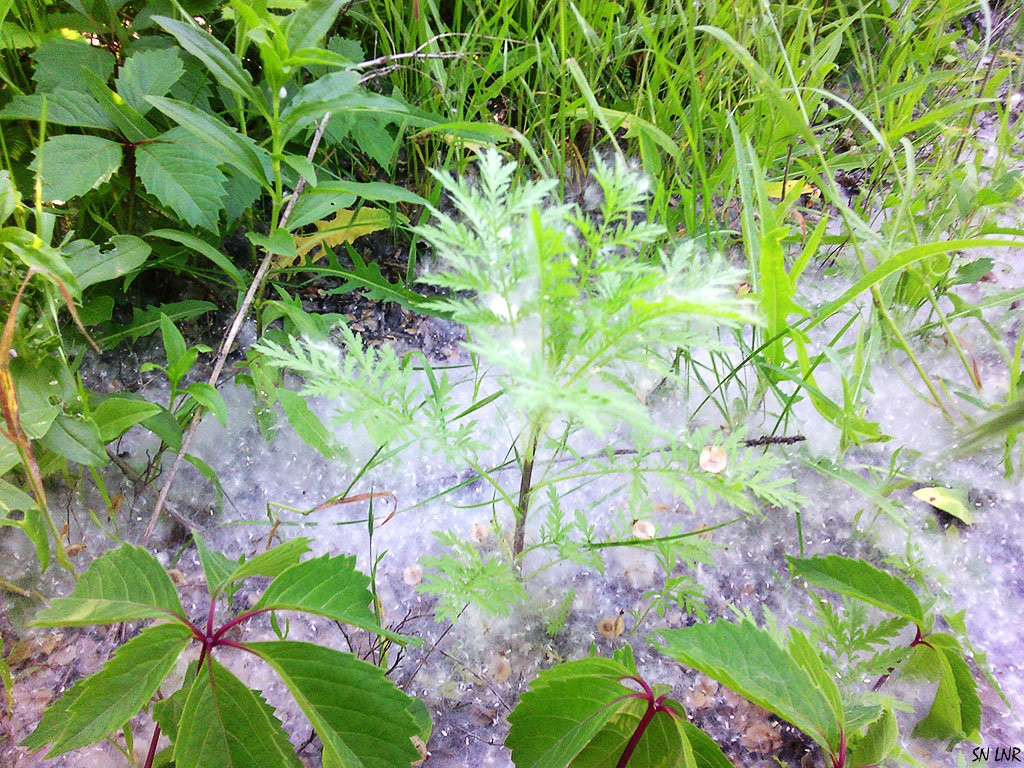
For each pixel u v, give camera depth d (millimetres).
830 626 409
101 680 286
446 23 777
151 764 333
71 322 494
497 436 562
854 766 334
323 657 300
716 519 530
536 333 458
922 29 818
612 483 534
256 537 497
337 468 539
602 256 323
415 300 578
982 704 432
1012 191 609
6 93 513
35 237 361
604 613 470
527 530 499
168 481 450
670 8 667
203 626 442
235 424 551
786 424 505
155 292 598
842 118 692
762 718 424
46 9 534
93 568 298
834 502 541
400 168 714
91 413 420
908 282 609
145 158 465
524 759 332
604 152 733
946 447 546
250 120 613
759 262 524
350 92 478
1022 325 660
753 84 681
